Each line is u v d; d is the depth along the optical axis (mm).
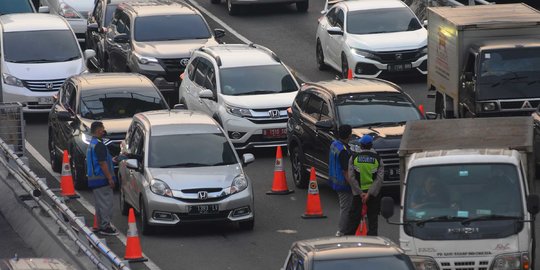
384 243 27656
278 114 51781
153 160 41031
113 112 48812
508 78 48312
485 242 30188
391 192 43250
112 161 41125
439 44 52844
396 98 45250
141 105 49344
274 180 46125
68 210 35438
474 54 49062
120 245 39344
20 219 42250
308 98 46812
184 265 36719
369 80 47562
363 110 44531
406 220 30781
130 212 37062
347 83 47031
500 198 30766
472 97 48875
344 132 37344
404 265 26578
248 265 36531
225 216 39938
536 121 45500
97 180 40094
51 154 51188
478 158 31375
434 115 45500
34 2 83000
